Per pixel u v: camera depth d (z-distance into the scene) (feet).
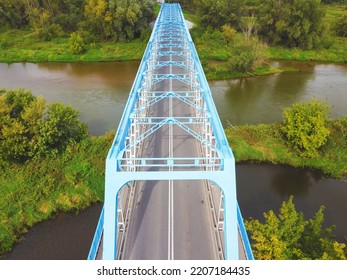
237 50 200.03
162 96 85.05
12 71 209.46
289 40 240.32
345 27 256.11
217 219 60.80
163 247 56.34
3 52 233.96
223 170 52.03
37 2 288.92
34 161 101.45
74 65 221.46
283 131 113.60
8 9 284.82
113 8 242.78
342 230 83.66
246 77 194.49
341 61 224.33
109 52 235.20
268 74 199.52
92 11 249.14
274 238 59.77
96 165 102.89
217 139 60.44
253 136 117.91
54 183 95.96
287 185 100.17
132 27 251.80
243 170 106.83
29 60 225.56
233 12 261.44
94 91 176.65
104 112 150.61
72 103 160.66
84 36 247.91
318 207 91.61
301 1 223.10
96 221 88.69
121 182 50.55
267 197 95.20
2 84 185.88
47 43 251.80
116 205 50.37
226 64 201.16
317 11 226.79
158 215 62.95
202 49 233.35
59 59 226.38
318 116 105.60
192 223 61.26
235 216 50.98
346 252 68.95
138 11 242.99
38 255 78.54
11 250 79.82
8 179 96.22
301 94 170.19
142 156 79.41
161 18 196.24
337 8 336.29
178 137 88.99
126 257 54.49
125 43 252.21
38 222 87.56
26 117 98.94
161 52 129.70
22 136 99.19
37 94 171.94
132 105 72.54
